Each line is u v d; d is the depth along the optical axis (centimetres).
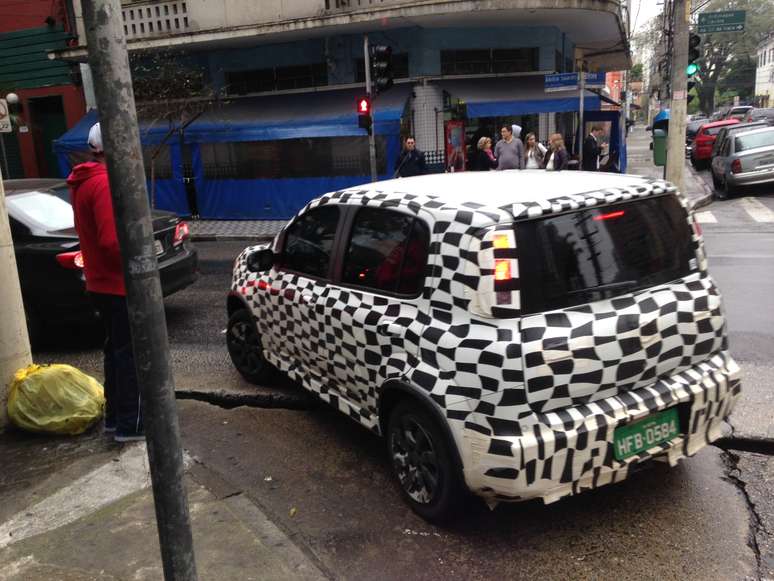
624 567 304
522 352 287
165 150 1755
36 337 687
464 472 306
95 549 324
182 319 773
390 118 1477
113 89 192
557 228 306
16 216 664
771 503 348
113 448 434
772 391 476
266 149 1680
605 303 307
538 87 1630
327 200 430
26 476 404
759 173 1594
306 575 298
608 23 1739
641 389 314
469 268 302
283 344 473
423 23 1547
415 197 357
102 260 411
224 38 1623
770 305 694
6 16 1941
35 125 2012
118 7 190
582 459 296
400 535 337
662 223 339
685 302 328
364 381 376
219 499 364
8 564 316
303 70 1728
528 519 345
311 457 427
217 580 296
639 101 8550
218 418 495
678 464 391
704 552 312
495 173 413
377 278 369
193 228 1606
